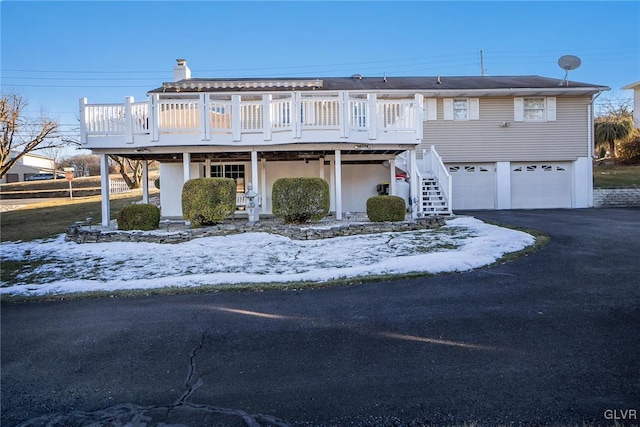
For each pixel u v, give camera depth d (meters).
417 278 5.90
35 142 30.84
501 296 4.93
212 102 11.67
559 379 2.97
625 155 24.72
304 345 3.75
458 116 17.36
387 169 15.56
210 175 15.11
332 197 15.10
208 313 4.70
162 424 2.58
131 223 10.64
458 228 10.52
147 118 11.66
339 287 5.64
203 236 10.02
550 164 17.64
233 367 3.36
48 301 5.37
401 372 3.18
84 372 3.34
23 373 3.34
